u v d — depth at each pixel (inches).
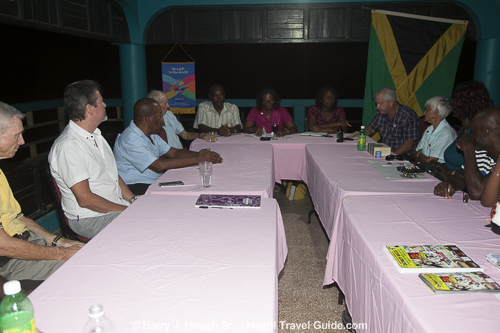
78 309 44.6
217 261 55.6
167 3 185.2
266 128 189.5
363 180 100.3
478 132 76.5
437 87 193.0
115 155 119.6
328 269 88.1
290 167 159.0
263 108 189.0
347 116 447.5
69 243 78.7
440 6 185.0
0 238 66.1
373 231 66.8
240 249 59.4
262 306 44.4
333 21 188.7
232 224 70.0
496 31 181.0
